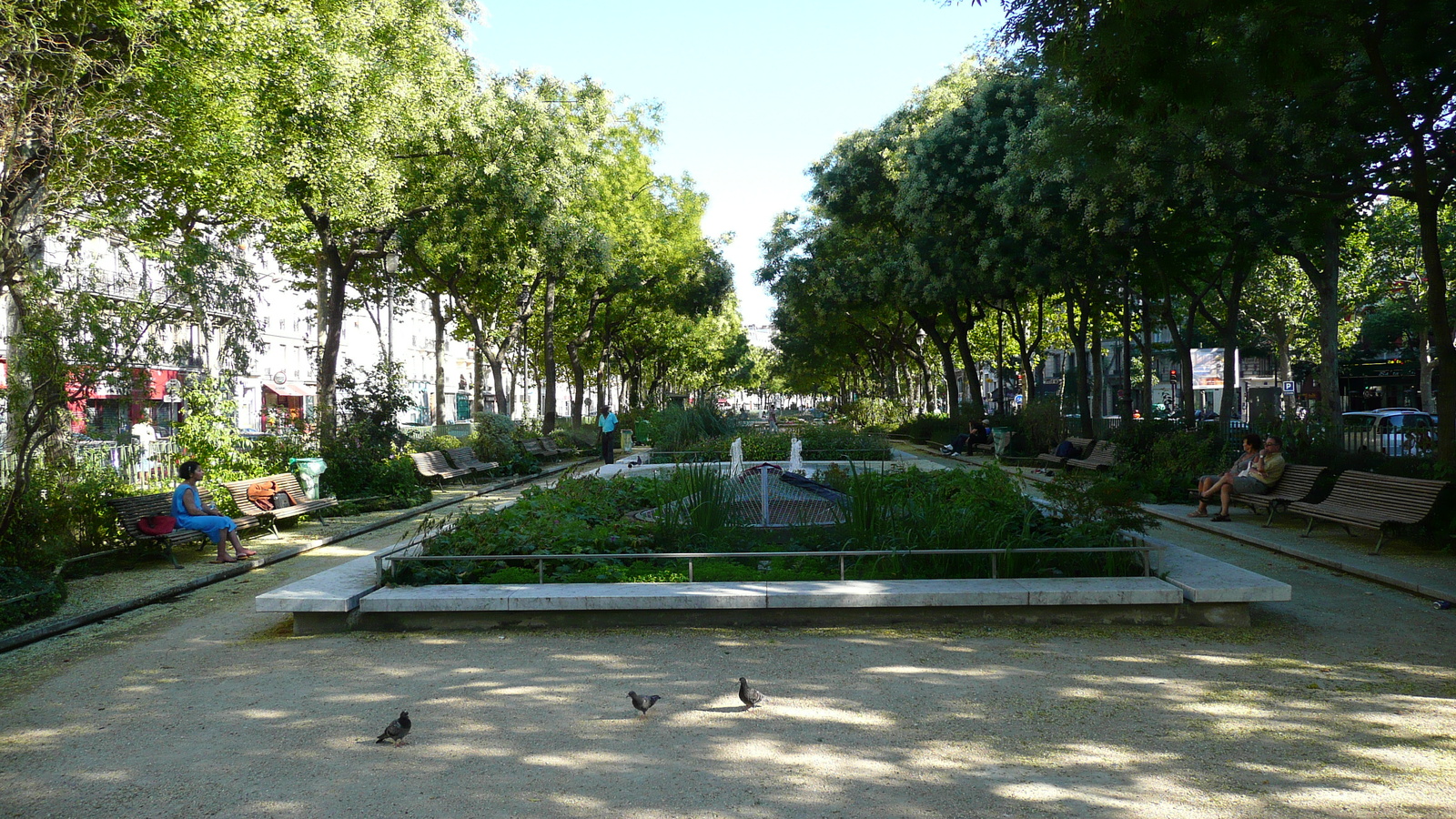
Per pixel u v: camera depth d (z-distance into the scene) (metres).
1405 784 4.17
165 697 5.82
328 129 17.52
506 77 25.11
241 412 38.56
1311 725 4.96
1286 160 12.77
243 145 14.81
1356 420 31.25
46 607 8.16
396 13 18.66
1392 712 5.16
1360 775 4.27
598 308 43.41
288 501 14.21
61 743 5.01
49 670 6.58
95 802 4.20
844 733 4.95
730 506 10.30
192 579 9.91
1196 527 12.72
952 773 4.39
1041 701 5.46
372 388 21.27
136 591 9.27
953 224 26.72
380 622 7.51
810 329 42.59
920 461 20.56
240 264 13.24
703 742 4.85
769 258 40.00
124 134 12.64
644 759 4.62
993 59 26.89
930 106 29.91
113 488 11.52
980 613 7.38
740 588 7.50
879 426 47.38
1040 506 9.40
